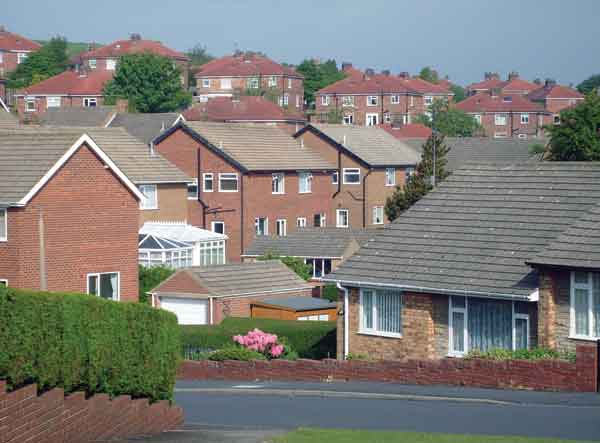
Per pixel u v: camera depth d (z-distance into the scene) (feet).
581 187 177.47
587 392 136.56
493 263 168.14
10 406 85.71
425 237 180.96
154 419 112.78
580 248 155.74
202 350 200.85
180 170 362.94
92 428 100.37
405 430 113.80
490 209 181.37
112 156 348.38
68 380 97.76
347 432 108.88
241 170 384.27
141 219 344.08
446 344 168.86
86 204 232.12
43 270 222.07
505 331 162.71
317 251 327.47
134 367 110.11
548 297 156.15
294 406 138.10
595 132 310.65
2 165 226.58
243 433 109.29
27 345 91.35
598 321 152.87
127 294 241.14
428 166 374.63
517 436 106.32
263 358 183.83
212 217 389.80
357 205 432.25
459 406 131.85
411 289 170.19
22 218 221.25
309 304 243.81
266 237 339.16
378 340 176.24
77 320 99.35
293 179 404.98
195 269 246.47
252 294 247.70
